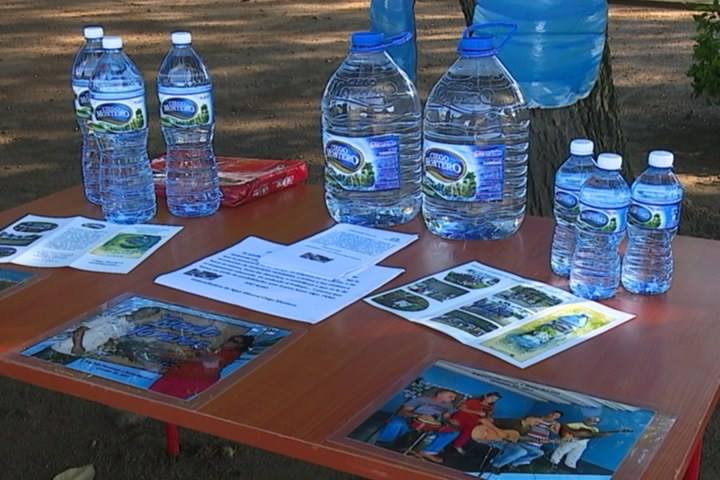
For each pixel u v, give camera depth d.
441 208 1.81
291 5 10.51
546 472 1.05
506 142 1.97
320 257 1.72
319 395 1.24
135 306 1.53
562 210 1.61
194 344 1.39
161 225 1.91
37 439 2.96
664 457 1.08
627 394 1.22
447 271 1.64
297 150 5.47
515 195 1.92
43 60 7.98
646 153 5.12
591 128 2.85
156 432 2.99
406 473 1.07
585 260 1.51
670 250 1.54
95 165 2.07
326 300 1.54
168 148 2.00
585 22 1.98
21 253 1.77
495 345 1.36
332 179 1.85
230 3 10.69
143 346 1.39
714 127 5.59
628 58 7.53
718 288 1.54
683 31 8.62
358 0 10.77
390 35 2.02
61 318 1.50
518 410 1.18
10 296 1.58
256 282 1.61
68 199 2.11
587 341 1.37
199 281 1.62
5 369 1.35
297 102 6.53
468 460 1.08
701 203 4.46
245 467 2.80
